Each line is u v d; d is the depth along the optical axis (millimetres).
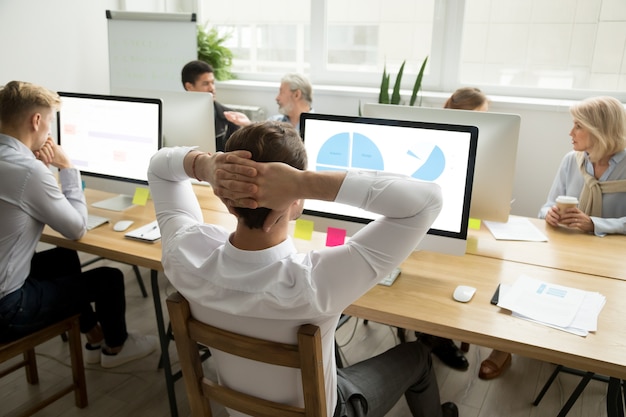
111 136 2188
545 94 3408
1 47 3225
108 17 3697
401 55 3748
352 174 931
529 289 1497
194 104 2309
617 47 3199
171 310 1066
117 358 2225
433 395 1523
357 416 1222
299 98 3203
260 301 930
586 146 2133
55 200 1731
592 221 1988
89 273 2004
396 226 930
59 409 1998
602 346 1221
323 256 960
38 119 1740
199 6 4359
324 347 1019
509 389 2139
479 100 2494
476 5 3441
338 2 3809
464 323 1325
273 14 4102
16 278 1737
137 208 2219
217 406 2008
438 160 1595
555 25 3299
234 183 883
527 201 3398
